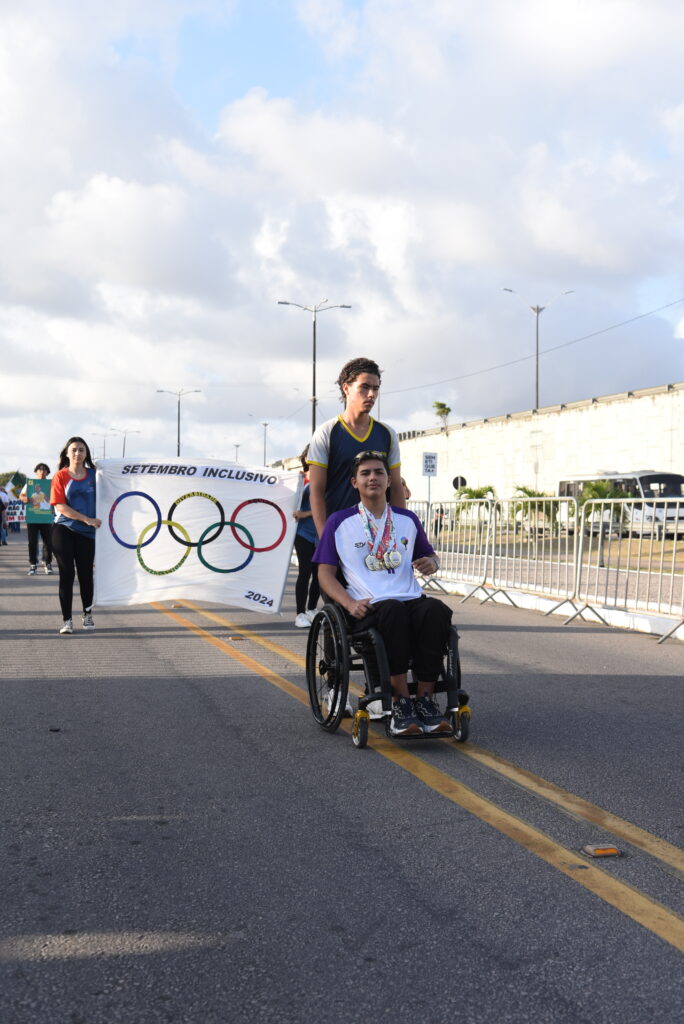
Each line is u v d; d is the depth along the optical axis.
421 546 5.27
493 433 51.50
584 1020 2.36
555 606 11.34
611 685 6.82
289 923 2.90
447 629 4.91
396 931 2.84
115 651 8.09
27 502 16.44
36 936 2.81
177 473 9.32
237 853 3.48
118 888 3.16
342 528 5.16
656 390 39.91
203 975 2.58
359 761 4.72
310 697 5.50
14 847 3.53
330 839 3.62
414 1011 2.40
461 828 3.76
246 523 9.43
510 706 6.07
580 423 44.47
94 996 2.47
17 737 5.13
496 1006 2.42
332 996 2.47
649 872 3.32
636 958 2.68
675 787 4.32
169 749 4.93
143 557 9.29
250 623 10.05
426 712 4.88
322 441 5.65
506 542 13.09
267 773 4.51
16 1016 2.38
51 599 12.21
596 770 4.59
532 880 3.23
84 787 4.27
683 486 35.75
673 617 9.60
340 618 5.02
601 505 10.84
